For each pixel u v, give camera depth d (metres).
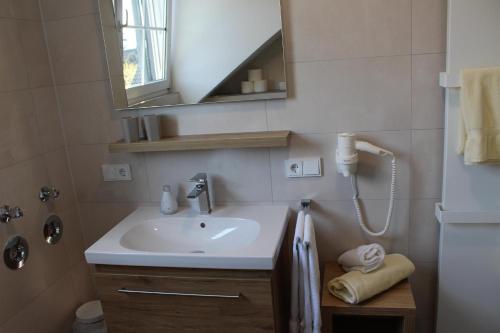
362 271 1.76
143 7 1.91
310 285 1.65
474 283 1.85
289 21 1.80
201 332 1.69
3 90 1.80
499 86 1.55
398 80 1.78
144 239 1.94
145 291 1.69
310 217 1.85
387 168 1.88
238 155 2.00
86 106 2.09
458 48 1.62
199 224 1.97
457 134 1.71
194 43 1.90
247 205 2.06
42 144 2.01
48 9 2.00
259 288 1.58
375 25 1.75
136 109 2.04
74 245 2.21
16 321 1.83
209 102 1.94
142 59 1.96
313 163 1.93
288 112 1.90
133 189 2.16
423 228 1.92
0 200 1.76
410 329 1.68
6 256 1.77
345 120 1.87
